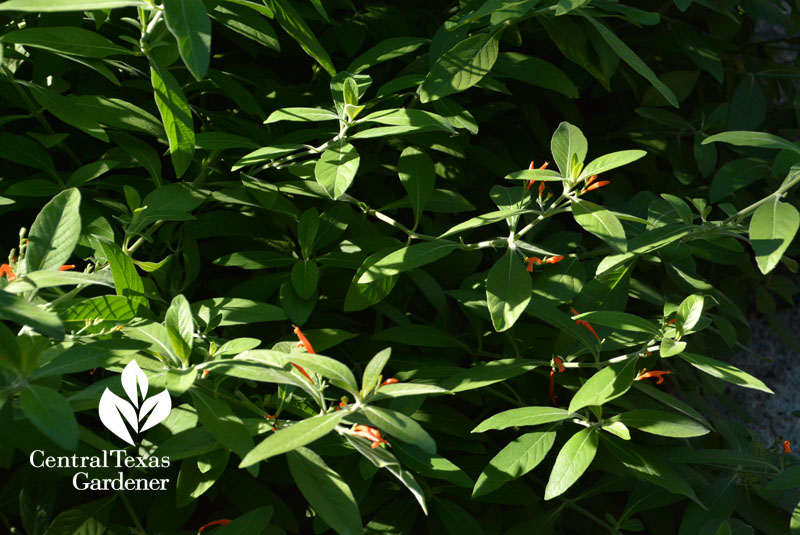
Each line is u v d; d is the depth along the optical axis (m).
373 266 1.59
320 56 1.58
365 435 1.42
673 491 1.56
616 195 1.90
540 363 1.60
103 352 1.40
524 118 1.94
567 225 1.96
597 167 1.54
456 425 1.65
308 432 1.38
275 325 1.71
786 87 2.12
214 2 1.56
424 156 1.66
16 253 1.67
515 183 1.88
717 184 1.75
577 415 1.59
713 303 1.76
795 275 2.03
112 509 1.62
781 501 1.72
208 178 1.70
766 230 1.49
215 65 1.79
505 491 1.66
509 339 1.69
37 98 1.55
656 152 1.94
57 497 1.62
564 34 1.73
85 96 1.58
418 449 1.55
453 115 1.67
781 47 2.16
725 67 2.08
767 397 2.01
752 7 1.89
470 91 1.87
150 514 1.58
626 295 1.65
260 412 1.50
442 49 1.69
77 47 1.51
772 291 2.02
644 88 1.94
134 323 1.48
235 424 1.43
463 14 1.70
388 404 1.60
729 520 1.64
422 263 1.59
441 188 1.83
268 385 1.66
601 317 1.54
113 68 1.69
